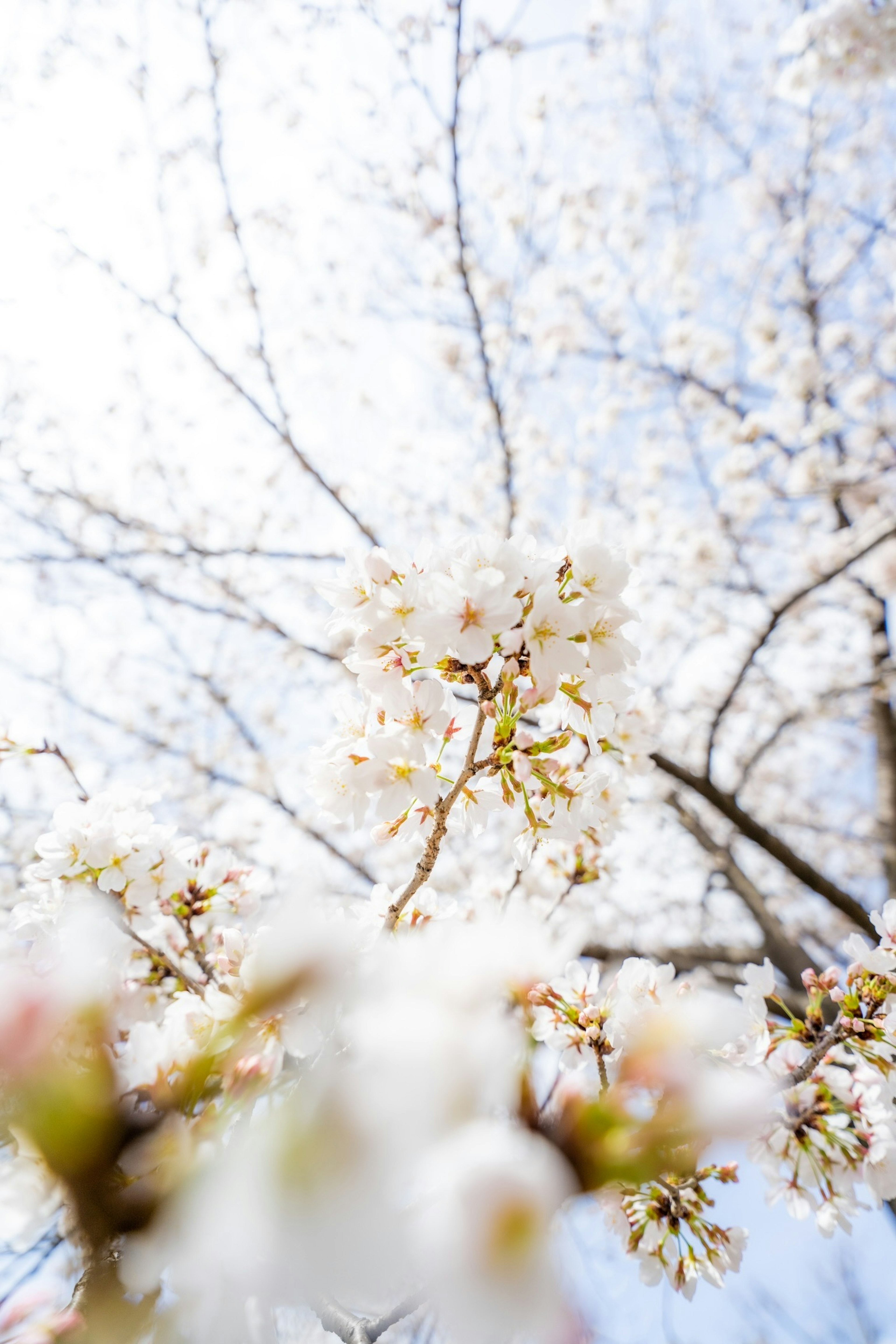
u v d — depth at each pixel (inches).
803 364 59.0
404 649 18.5
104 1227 6.1
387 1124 5.8
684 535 59.7
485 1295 5.3
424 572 18.7
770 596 60.6
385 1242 5.6
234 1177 6.0
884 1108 17.7
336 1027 7.2
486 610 17.7
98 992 6.9
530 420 65.9
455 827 19.3
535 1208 5.5
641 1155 5.9
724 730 66.0
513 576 18.0
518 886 31.0
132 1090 6.8
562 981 18.9
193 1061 7.3
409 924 19.5
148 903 19.7
